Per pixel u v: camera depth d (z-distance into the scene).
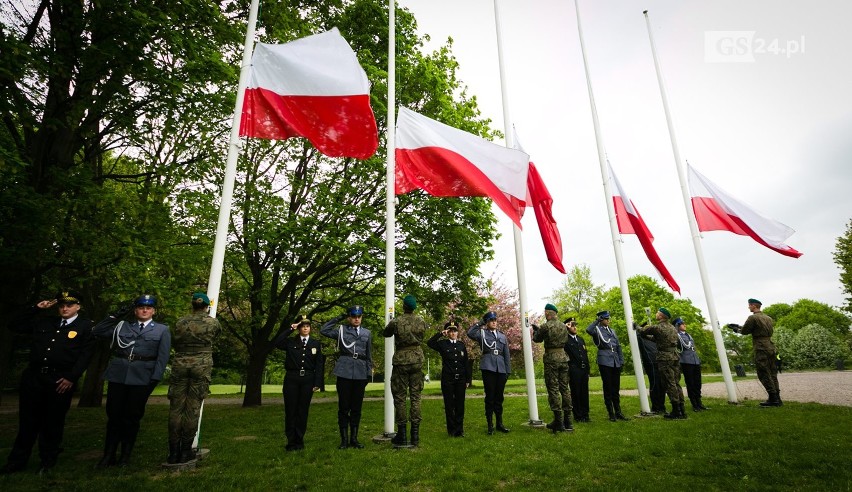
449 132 9.03
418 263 14.33
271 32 11.63
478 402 14.18
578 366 9.20
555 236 10.35
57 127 8.36
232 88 11.63
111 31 7.93
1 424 9.79
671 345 9.30
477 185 8.52
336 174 15.27
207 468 5.57
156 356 5.95
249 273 17.78
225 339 21.95
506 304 27.67
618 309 47.78
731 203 12.69
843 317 67.94
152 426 9.52
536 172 10.44
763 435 6.73
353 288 16.77
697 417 9.05
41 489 4.58
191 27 9.42
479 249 16.95
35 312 5.89
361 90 7.91
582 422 8.95
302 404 6.80
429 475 5.07
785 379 21.58
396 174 8.67
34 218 7.48
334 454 6.21
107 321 5.93
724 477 4.72
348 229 13.51
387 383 7.54
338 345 7.32
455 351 8.12
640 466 5.30
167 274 10.33
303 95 7.66
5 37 7.47
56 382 5.52
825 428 7.02
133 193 11.83
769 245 12.16
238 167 13.92
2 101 7.08
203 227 13.61
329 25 14.77
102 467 5.49
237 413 12.47
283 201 14.48
